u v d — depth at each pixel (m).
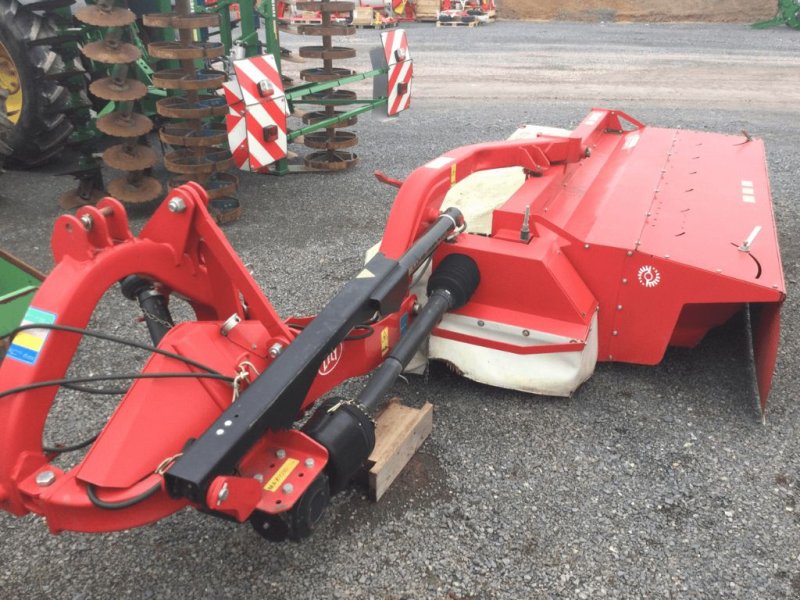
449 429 3.11
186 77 5.36
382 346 2.89
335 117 6.38
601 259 3.18
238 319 2.31
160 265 2.26
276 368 2.10
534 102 9.69
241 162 5.31
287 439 2.14
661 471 2.85
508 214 3.24
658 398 3.33
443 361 3.37
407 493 2.72
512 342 3.22
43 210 5.68
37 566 2.40
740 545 2.49
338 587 2.31
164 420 1.99
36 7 5.55
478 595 2.29
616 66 12.52
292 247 5.04
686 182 4.07
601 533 2.54
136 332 3.92
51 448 2.08
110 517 1.87
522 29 17.77
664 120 8.64
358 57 12.95
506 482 2.79
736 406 3.27
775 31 17.56
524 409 3.25
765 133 8.15
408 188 2.93
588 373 3.27
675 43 15.37
